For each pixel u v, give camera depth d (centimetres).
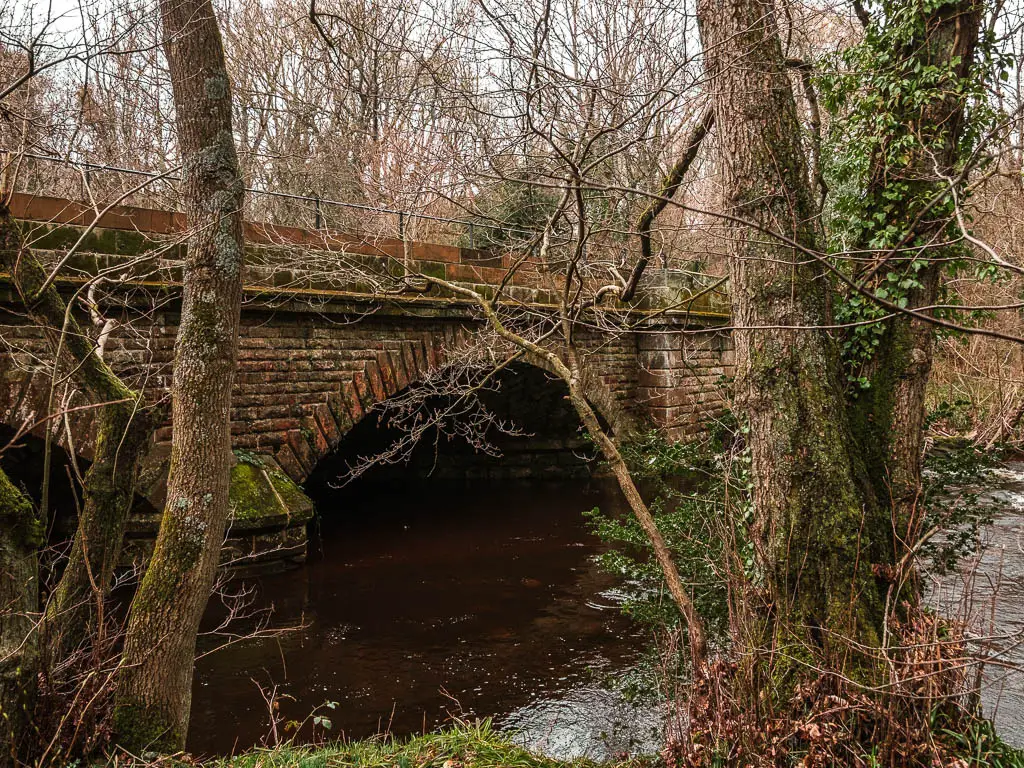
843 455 485
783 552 481
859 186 622
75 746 414
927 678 411
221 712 641
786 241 264
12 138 502
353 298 1033
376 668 737
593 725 620
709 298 1792
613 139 592
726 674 448
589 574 1039
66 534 987
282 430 991
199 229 465
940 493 628
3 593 391
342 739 586
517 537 1242
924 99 537
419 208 1168
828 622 460
